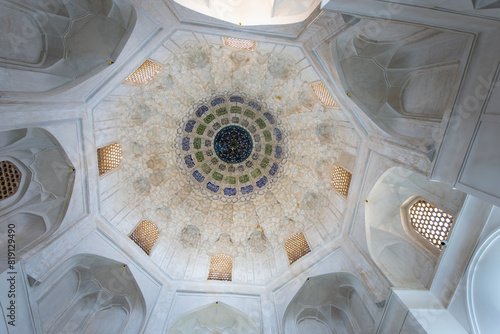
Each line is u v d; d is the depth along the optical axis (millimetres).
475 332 6273
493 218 5957
